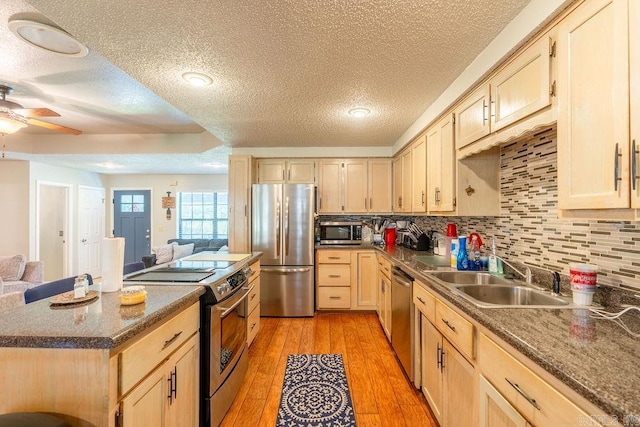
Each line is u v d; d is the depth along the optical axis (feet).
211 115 8.93
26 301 6.54
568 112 3.65
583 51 3.45
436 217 11.22
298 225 12.46
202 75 6.28
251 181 12.82
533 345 2.99
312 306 12.42
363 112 8.70
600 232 4.51
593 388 2.27
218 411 5.73
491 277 6.42
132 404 3.44
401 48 5.32
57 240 19.39
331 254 12.62
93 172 21.22
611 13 3.09
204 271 6.83
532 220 6.04
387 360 8.57
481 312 4.01
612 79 3.07
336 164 13.44
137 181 22.52
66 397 3.15
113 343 3.11
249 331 8.49
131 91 8.83
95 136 14.24
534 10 4.12
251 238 12.62
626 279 4.11
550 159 5.56
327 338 10.17
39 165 16.99
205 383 5.41
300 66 5.93
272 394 6.96
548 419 2.74
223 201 22.59
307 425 5.92
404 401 6.67
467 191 7.06
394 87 6.97
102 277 4.89
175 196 22.45
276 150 13.35
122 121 11.93
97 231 21.63
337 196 13.44
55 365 3.16
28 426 2.81
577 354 2.80
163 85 6.79
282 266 12.41
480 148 5.93
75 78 7.93
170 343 4.32
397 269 8.52
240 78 6.44
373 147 13.38
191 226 22.67
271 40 5.02
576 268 4.42
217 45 5.15
